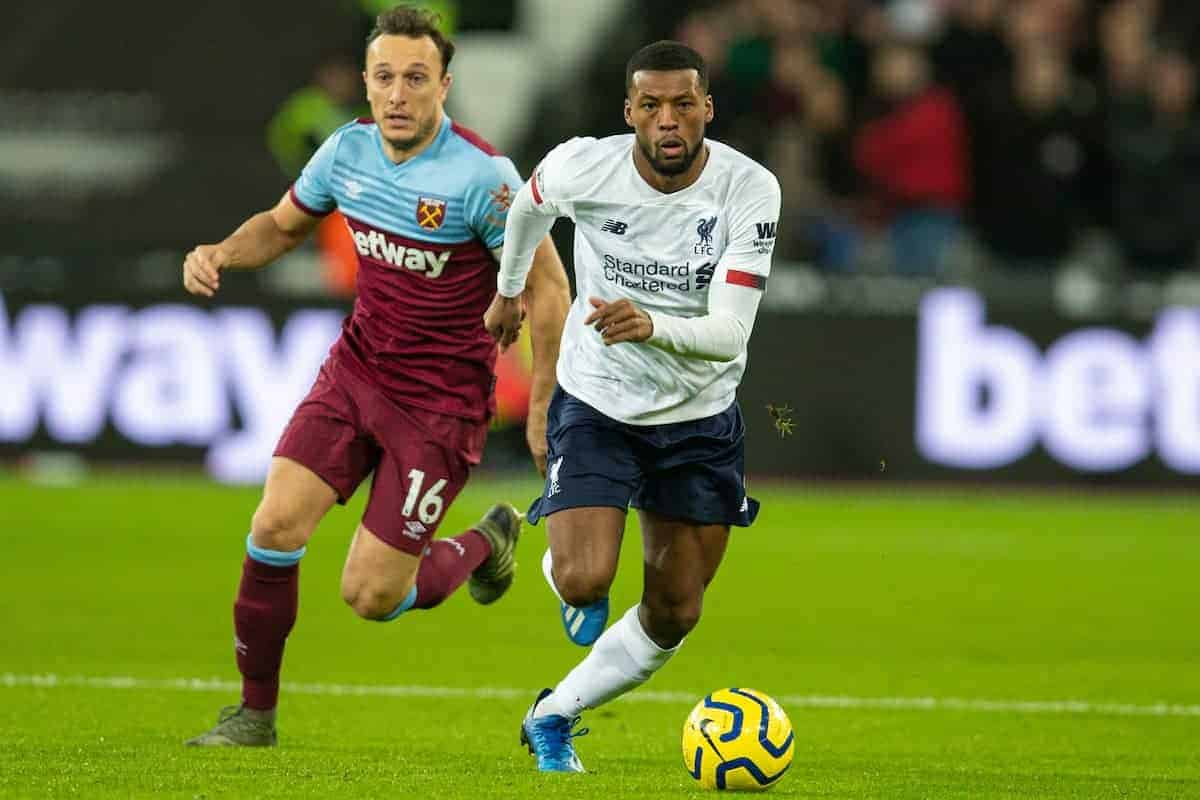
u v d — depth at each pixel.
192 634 33.41
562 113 64.62
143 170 61.28
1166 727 26.33
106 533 47.03
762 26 63.44
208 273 23.80
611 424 21.45
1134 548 49.19
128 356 57.69
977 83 62.62
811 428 59.28
